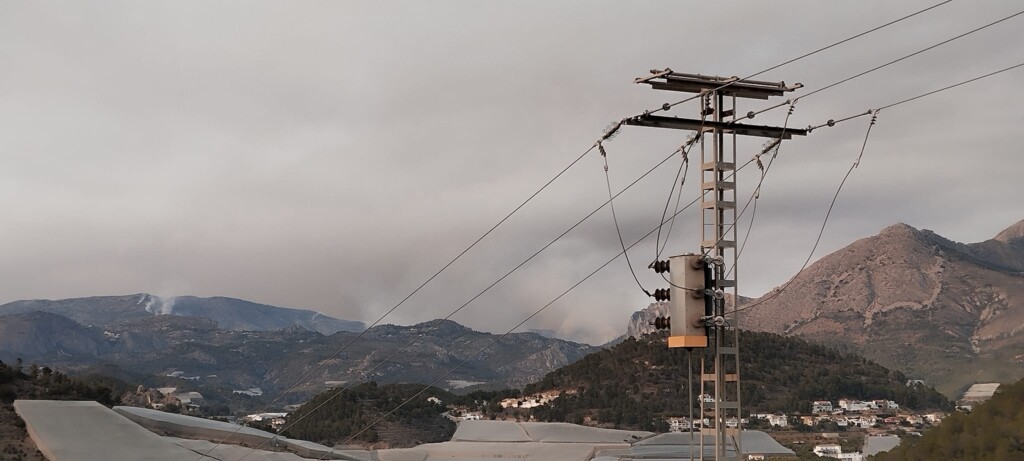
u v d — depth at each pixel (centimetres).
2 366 14388
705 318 4600
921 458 7088
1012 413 6856
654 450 14750
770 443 14938
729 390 19900
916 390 17688
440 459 16212
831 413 18838
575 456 15838
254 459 12688
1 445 11144
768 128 4856
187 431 13900
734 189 4784
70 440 11375
